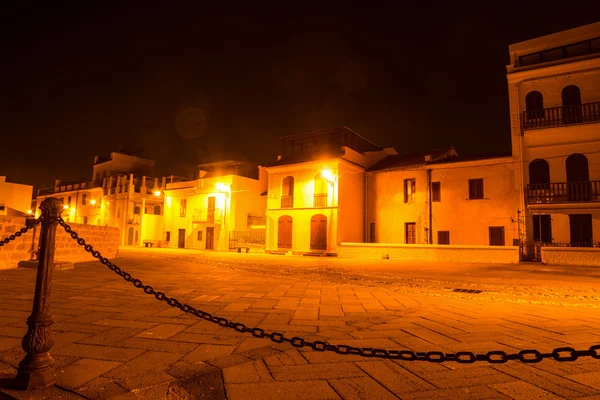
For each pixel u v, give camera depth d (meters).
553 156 22.20
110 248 18.98
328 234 26.81
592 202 20.47
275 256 25.23
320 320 5.75
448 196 25.69
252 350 4.18
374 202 29.02
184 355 3.98
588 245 20.55
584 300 8.00
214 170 38.97
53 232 3.33
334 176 27.02
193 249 36.53
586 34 21.88
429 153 29.62
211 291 8.51
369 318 5.91
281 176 30.17
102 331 4.84
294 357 3.96
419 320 5.81
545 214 21.95
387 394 3.09
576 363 3.82
